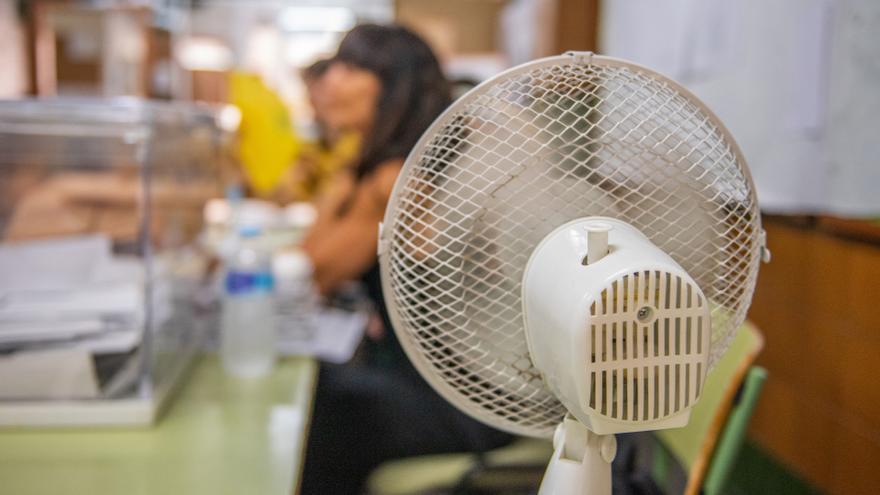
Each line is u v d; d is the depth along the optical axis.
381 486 1.41
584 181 0.63
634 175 0.64
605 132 0.63
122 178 1.29
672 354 0.54
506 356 0.67
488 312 0.66
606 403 0.54
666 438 1.11
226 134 2.16
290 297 1.55
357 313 1.78
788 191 1.71
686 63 2.23
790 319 1.88
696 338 0.54
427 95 1.77
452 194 0.63
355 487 1.54
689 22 2.19
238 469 0.94
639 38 2.60
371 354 1.74
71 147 1.26
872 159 1.42
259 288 1.31
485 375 0.68
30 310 1.11
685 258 0.66
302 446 1.03
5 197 1.36
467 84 1.99
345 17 4.03
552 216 0.64
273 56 3.59
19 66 2.79
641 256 0.55
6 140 1.25
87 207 1.35
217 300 1.52
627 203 0.64
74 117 1.14
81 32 2.79
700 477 0.90
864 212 1.45
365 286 1.85
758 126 1.83
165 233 1.36
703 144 0.64
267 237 2.22
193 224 1.66
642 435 1.14
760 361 2.04
